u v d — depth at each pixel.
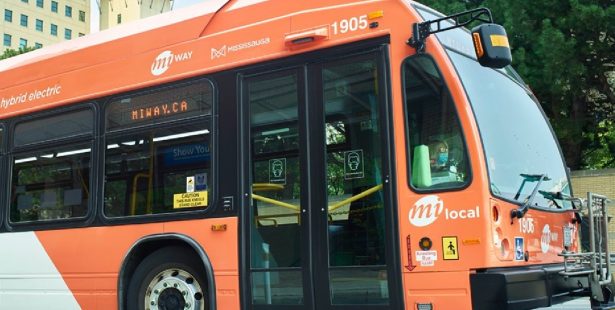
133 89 6.63
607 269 5.45
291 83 5.64
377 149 5.13
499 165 5.11
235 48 6.02
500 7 16.72
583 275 5.34
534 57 16.38
